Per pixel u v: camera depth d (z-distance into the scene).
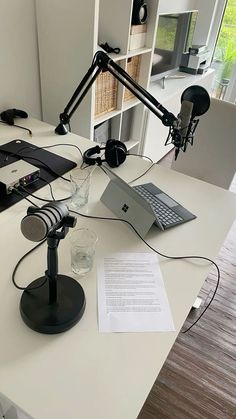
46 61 1.82
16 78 1.77
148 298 0.85
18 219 1.06
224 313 1.75
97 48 1.77
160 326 0.78
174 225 1.11
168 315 0.81
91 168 1.39
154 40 2.18
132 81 1.15
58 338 0.74
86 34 1.61
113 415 0.62
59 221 0.67
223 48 3.56
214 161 1.72
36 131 1.64
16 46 1.68
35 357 0.69
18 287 0.83
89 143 1.56
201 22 3.40
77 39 1.65
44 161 1.39
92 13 1.54
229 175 1.71
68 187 1.25
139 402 0.64
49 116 2.02
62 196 1.20
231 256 2.15
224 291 1.88
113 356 0.71
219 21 3.42
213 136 1.67
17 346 0.71
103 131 2.21
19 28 1.65
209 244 1.05
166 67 2.91
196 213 1.19
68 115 1.42
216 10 3.36
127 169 1.42
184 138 1.11
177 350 1.55
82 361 0.70
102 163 1.42
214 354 1.55
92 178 1.33
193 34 3.34
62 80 1.83
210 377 1.46
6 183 1.14
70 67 1.76
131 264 0.94
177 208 1.19
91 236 1.00
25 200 1.15
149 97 1.12
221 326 1.68
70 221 0.69
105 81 1.95
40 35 1.74
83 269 0.91
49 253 0.71
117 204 1.14
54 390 0.64
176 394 1.38
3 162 1.34
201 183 1.37
